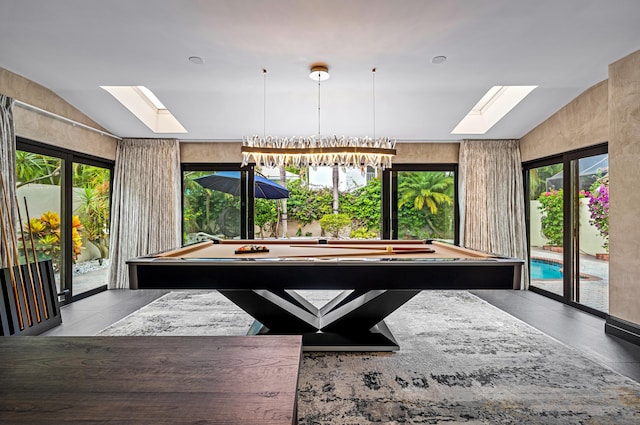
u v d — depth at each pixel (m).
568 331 3.38
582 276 4.14
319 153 3.25
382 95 4.21
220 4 2.38
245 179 5.74
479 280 2.44
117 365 0.91
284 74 3.59
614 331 3.26
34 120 3.72
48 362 0.92
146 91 4.67
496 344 3.03
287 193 5.84
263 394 0.78
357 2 2.37
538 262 5.07
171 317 3.75
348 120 4.86
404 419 1.96
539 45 2.96
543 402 2.13
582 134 4.05
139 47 2.99
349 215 5.94
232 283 2.43
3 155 3.19
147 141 5.44
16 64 3.28
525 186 5.44
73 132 4.39
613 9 2.42
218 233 5.79
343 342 2.89
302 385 2.33
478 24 2.63
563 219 4.44
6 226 3.22
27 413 0.71
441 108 4.52
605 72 3.50
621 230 3.23
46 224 4.05
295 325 3.05
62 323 3.57
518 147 5.46
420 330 3.37
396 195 5.80
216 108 4.53
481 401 2.14
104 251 5.22
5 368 0.88
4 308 2.96
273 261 2.42
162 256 2.67
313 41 2.90
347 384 2.35
